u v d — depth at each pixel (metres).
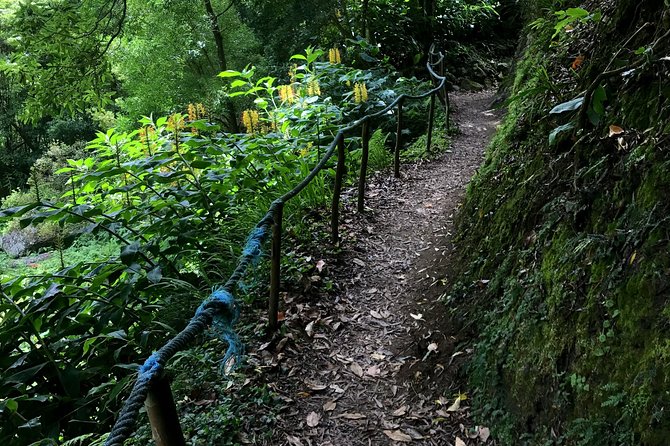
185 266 4.20
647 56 2.38
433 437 2.55
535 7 8.12
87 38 6.21
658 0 2.73
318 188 5.28
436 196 5.73
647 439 1.67
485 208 3.85
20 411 2.87
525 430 2.29
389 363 3.13
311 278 3.90
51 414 2.91
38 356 3.21
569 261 2.42
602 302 2.12
